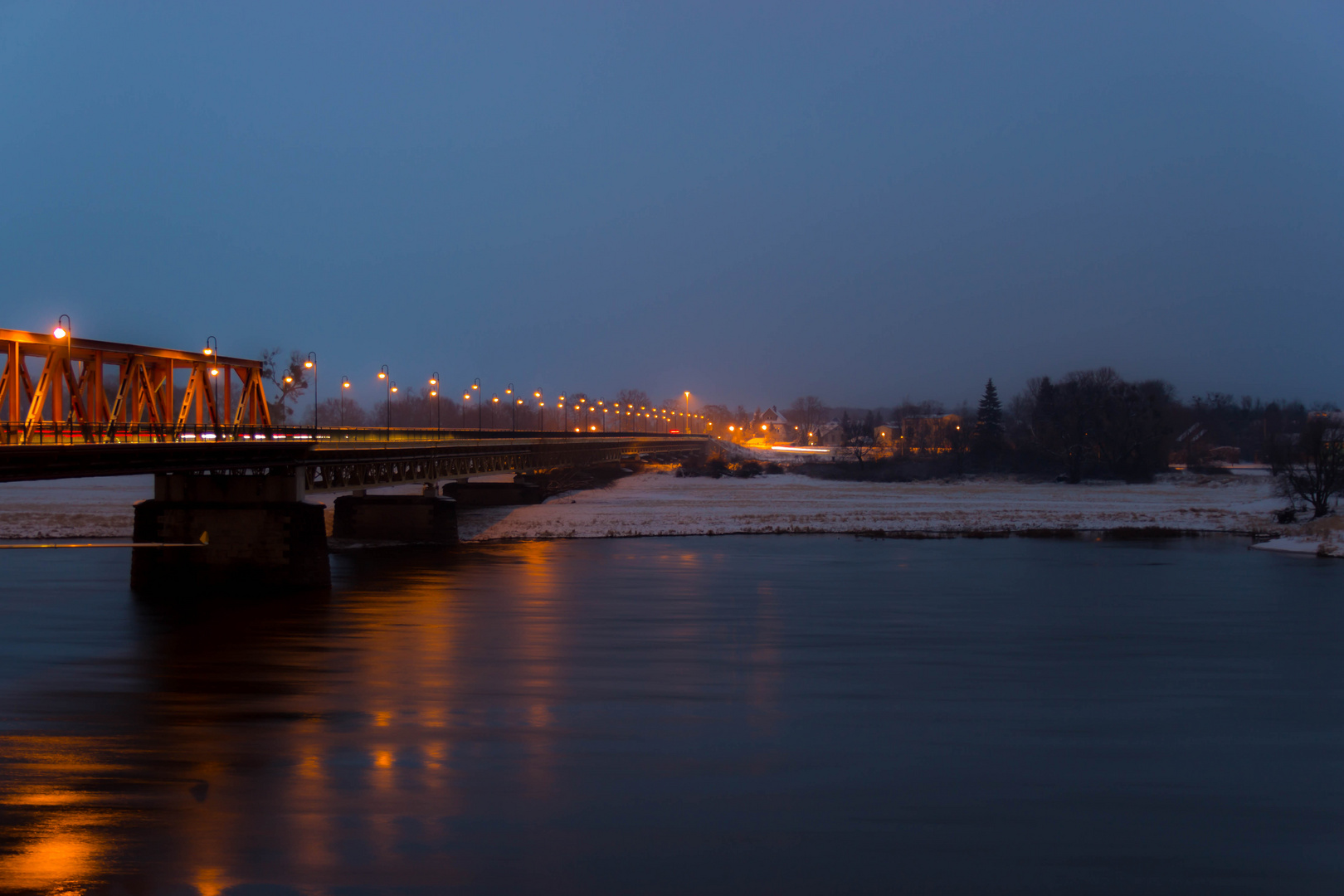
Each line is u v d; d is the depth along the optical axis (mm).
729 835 23188
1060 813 24703
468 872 21219
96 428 41000
